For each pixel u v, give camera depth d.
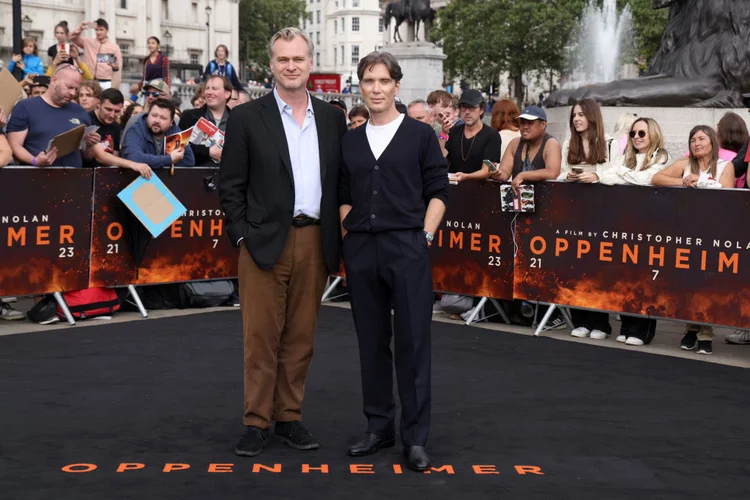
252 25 86.06
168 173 8.18
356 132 4.59
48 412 5.16
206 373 6.08
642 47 48.25
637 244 7.08
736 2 11.27
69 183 7.62
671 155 11.25
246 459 4.47
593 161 7.42
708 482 4.24
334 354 6.65
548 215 7.45
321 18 118.25
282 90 4.58
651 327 7.27
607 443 4.78
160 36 74.25
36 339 7.03
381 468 4.38
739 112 11.16
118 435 4.79
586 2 49.69
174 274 8.34
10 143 7.51
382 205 4.46
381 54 4.48
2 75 7.64
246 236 4.54
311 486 4.11
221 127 8.85
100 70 13.52
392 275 4.46
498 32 52.25
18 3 15.41
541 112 7.54
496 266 7.74
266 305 4.59
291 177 4.57
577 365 6.48
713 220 6.76
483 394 5.68
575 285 7.37
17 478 4.14
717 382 6.07
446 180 4.57
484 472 4.32
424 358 4.45
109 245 7.92
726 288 6.75
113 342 6.96
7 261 7.39
